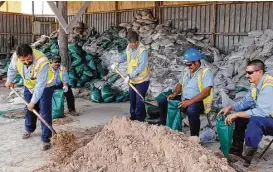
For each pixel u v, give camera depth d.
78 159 3.59
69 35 13.53
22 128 5.55
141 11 11.36
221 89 6.41
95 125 5.78
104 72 9.95
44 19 16.22
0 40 14.94
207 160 2.70
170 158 2.93
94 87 8.70
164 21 10.88
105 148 3.46
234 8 8.93
